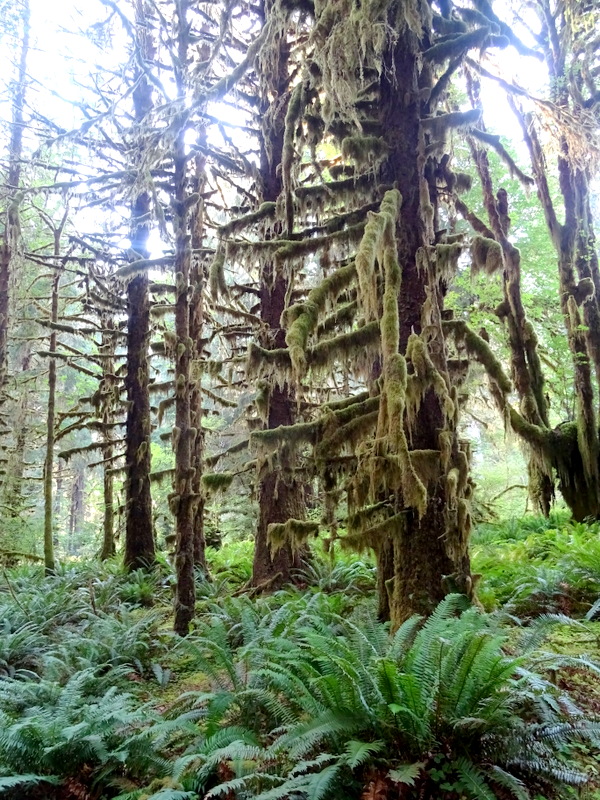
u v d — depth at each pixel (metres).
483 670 3.04
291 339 4.98
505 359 12.58
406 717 2.93
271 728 3.85
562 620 3.97
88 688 4.91
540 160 11.01
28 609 7.82
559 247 11.05
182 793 2.86
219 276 7.00
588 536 8.05
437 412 5.19
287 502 8.88
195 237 9.84
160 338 14.89
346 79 5.49
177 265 7.22
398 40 5.66
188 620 6.67
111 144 10.05
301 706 3.55
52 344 12.07
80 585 9.93
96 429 11.98
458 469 4.96
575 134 8.20
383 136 5.75
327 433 5.66
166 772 3.39
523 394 10.26
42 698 4.57
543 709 3.10
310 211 7.39
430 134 5.89
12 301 12.39
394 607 5.10
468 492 5.06
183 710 4.32
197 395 9.97
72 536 20.97
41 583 10.05
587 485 9.55
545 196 11.07
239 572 10.84
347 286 5.58
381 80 5.82
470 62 7.48
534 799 2.76
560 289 11.11
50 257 10.95
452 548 4.86
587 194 11.04
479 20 5.56
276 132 9.10
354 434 5.53
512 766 2.94
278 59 8.29
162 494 17.75
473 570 7.41
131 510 11.28
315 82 6.40
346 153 5.66
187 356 7.07
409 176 5.59
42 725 3.59
